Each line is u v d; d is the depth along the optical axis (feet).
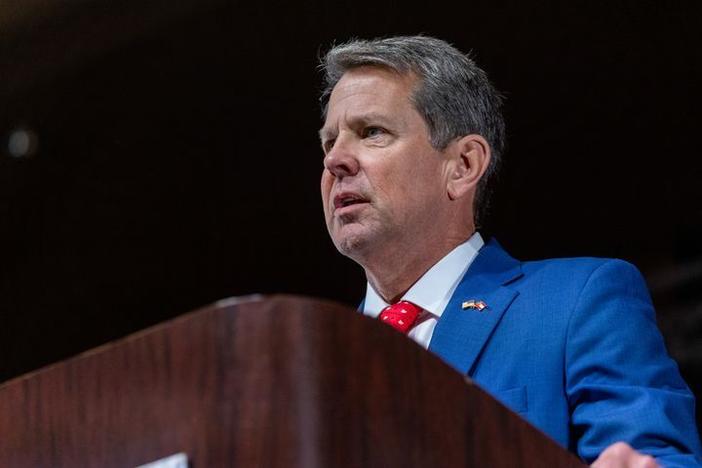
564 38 40.78
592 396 15.70
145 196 51.13
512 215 42.86
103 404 10.75
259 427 9.87
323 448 9.88
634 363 15.94
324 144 19.17
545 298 16.92
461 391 10.86
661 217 40.45
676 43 39.47
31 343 53.36
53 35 46.06
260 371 9.96
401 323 17.97
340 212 18.16
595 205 41.63
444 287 18.30
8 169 51.01
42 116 49.14
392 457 10.27
